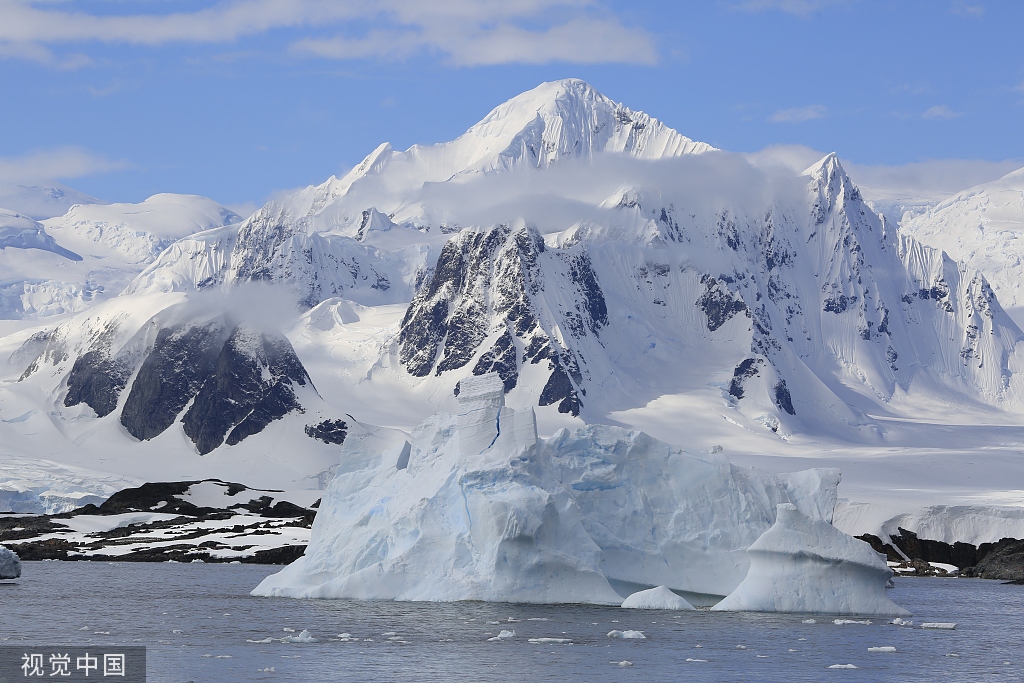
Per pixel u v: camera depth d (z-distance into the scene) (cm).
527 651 14325
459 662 13625
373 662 13600
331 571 19025
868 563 17600
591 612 17175
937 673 13512
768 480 19238
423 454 19225
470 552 17912
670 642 15012
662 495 18788
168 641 14988
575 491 18525
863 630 16288
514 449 18000
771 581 17588
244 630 15800
